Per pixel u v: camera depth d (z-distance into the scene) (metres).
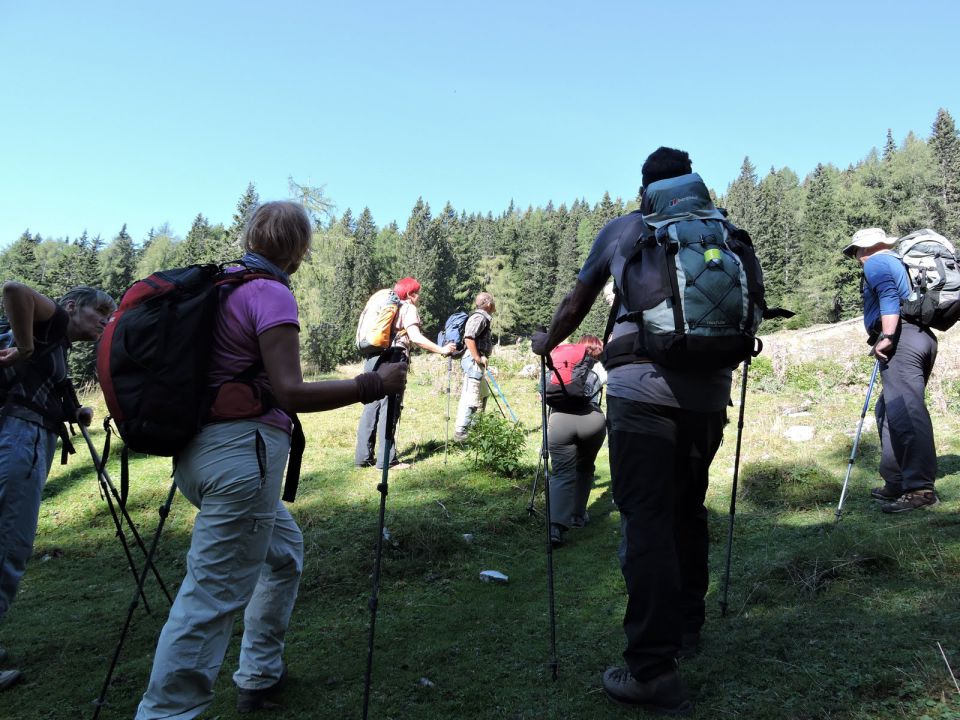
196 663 2.27
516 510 5.58
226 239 44.62
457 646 3.25
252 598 2.82
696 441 2.63
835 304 62.00
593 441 4.98
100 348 2.35
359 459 7.11
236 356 2.37
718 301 2.34
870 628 2.78
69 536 5.65
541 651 3.12
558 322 2.90
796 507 5.02
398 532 4.80
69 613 4.12
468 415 8.03
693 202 2.57
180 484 2.43
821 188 101.38
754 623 3.06
